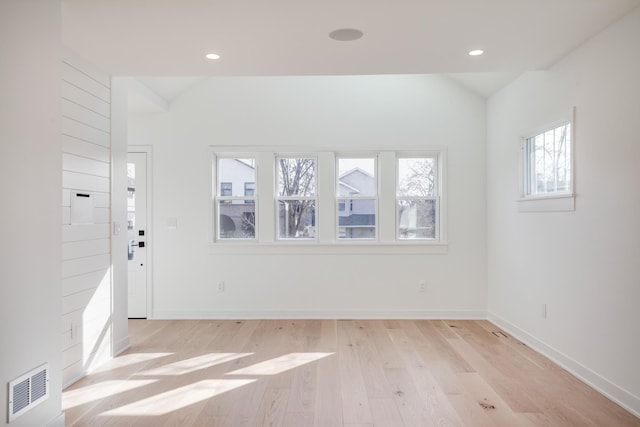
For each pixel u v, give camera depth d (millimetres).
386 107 5004
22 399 2010
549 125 3549
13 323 1964
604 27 2752
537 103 3725
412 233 5090
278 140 5016
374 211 5090
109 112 3539
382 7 2443
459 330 4430
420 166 5105
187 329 4500
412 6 2434
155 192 5020
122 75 3561
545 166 3744
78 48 2990
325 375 3146
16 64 1990
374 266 4973
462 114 4977
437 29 2748
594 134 2904
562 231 3324
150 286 5008
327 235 5004
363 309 4965
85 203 3186
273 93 5031
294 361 3467
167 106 5012
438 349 3779
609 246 2752
